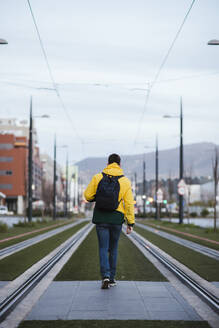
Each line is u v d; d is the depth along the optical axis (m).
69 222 52.88
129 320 5.61
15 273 9.42
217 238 21.47
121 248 15.70
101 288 7.64
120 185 7.45
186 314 5.94
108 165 7.70
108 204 7.33
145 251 14.53
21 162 110.19
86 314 5.92
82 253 13.86
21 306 6.40
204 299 6.77
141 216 79.56
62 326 5.33
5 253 13.91
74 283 8.22
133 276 9.07
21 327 5.29
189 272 9.64
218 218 66.12
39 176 142.50
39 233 25.89
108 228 7.56
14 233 25.58
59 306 6.39
